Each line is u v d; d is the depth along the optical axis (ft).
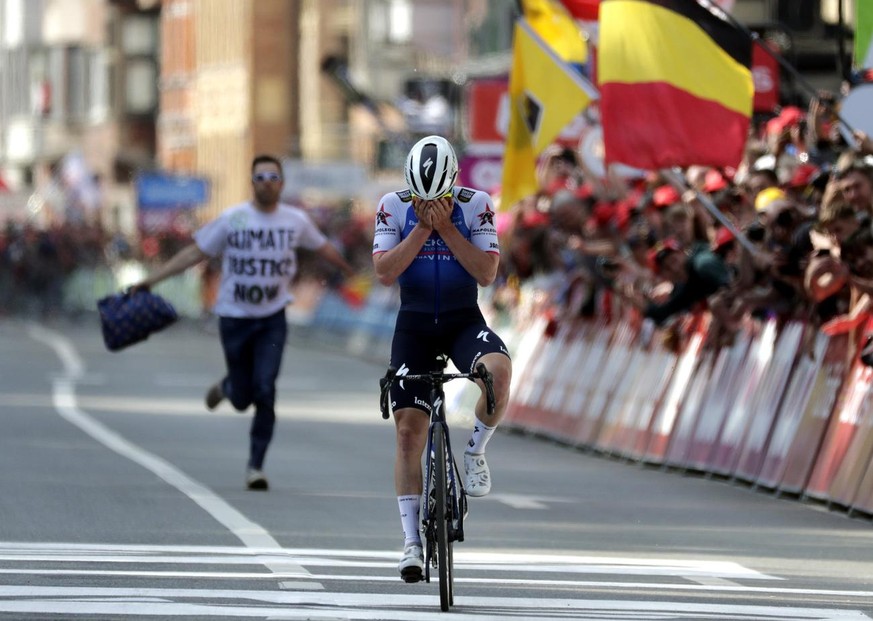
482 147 264.93
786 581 106.42
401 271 97.55
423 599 97.45
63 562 107.14
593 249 193.47
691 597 99.66
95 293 555.69
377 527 126.31
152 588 98.78
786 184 161.38
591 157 212.02
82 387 273.54
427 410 97.76
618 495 151.02
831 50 288.51
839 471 142.51
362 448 187.83
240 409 153.38
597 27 210.18
